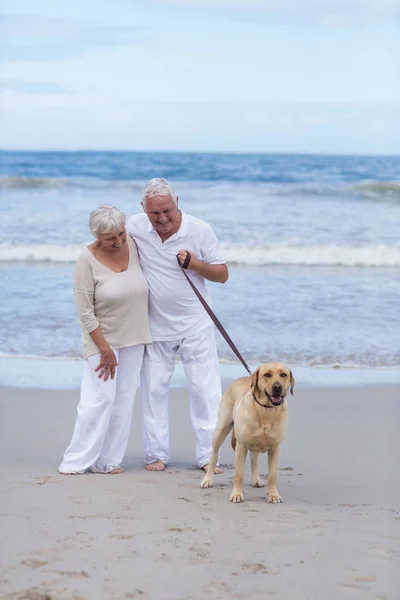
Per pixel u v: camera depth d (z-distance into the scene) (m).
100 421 5.50
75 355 9.48
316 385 8.27
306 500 4.88
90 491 4.99
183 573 3.56
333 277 14.48
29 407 7.33
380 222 20.33
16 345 9.80
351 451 6.07
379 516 4.48
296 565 3.67
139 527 4.22
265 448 4.85
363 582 3.48
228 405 5.18
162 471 5.67
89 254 5.53
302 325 10.89
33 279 13.70
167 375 5.82
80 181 26.38
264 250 16.47
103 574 3.54
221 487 5.21
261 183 28.30
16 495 4.84
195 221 5.64
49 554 3.78
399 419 7.02
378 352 9.69
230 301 12.23
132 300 5.58
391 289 13.42
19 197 24.28
